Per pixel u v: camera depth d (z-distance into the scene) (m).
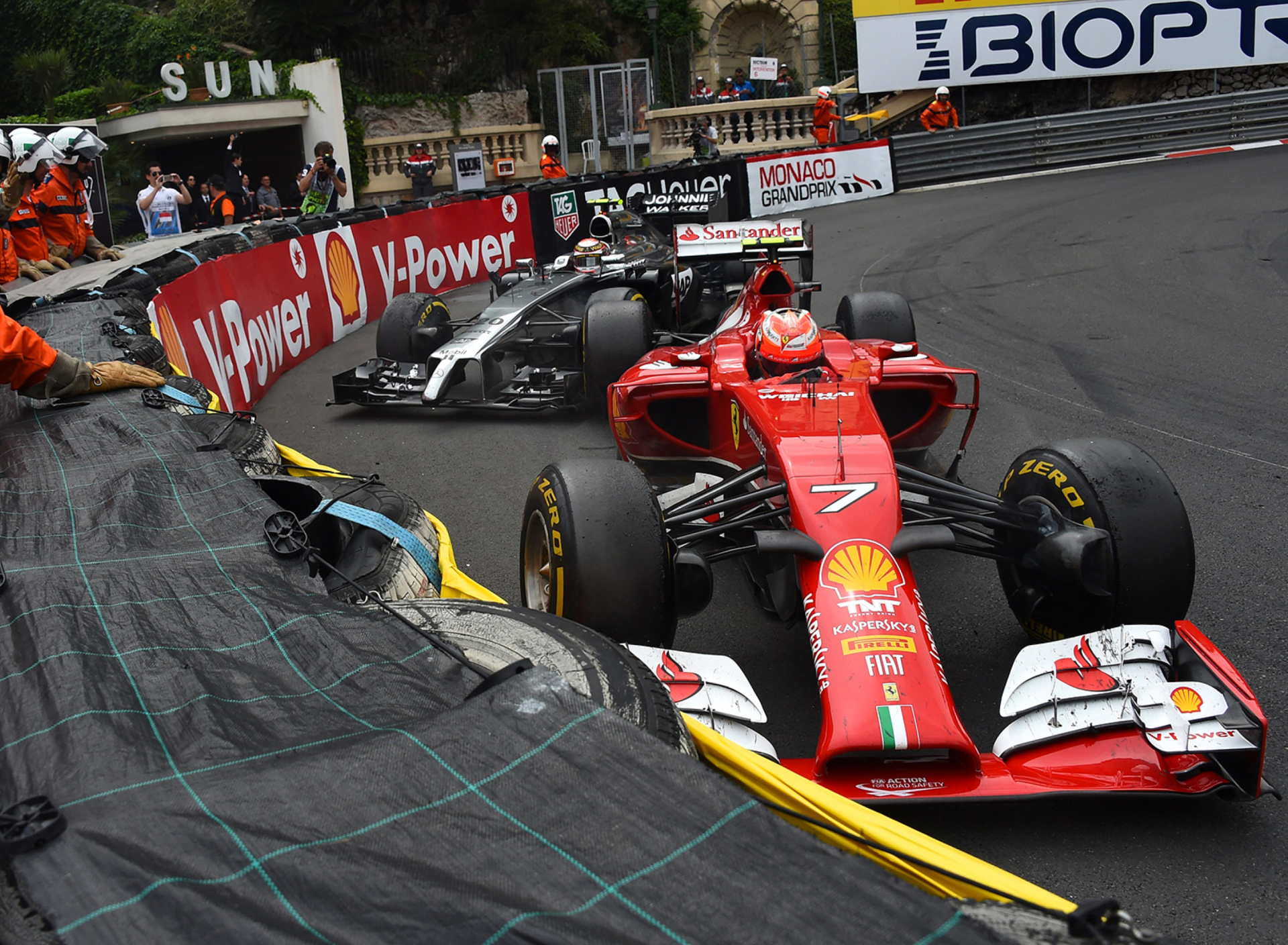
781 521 3.60
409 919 1.16
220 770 1.44
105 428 3.23
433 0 25.70
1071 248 12.22
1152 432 6.18
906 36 20.83
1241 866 2.58
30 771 1.48
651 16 26.95
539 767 1.40
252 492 2.62
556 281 8.39
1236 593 4.10
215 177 16.81
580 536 3.11
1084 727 2.74
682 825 1.30
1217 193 14.88
